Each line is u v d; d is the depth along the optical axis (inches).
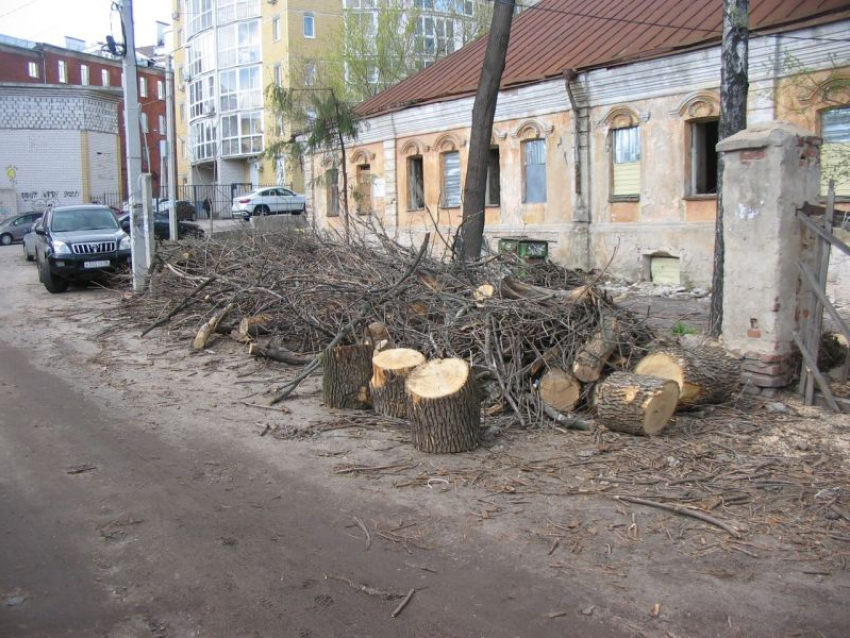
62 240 611.2
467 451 231.6
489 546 171.9
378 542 174.9
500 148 729.6
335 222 952.3
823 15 483.5
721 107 343.3
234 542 175.2
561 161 672.4
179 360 366.9
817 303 270.5
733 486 200.5
